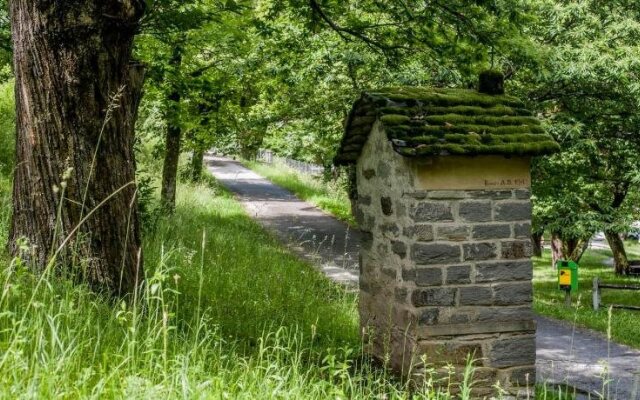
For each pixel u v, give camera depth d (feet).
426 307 18.49
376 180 20.84
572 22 47.62
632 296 58.95
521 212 19.15
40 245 17.44
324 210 83.41
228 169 136.15
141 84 19.58
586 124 47.88
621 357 31.99
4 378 9.41
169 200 54.80
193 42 43.98
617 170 54.75
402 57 36.47
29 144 17.69
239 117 67.46
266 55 53.62
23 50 17.72
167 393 10.50
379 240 20.83
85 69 17.75
